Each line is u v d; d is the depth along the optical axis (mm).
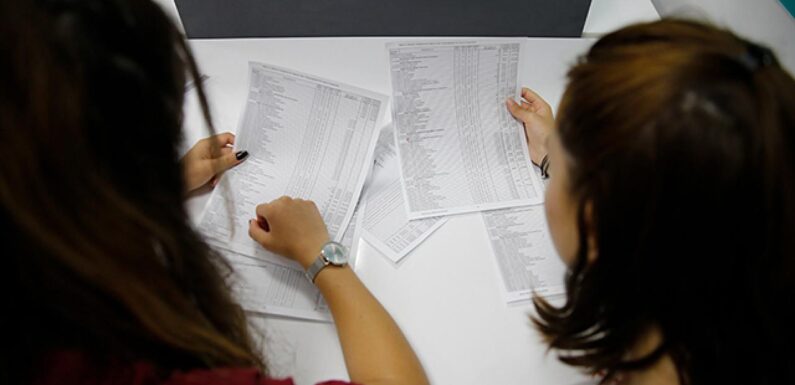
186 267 458
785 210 426
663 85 413
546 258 762
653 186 430
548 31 940
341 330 683
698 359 533
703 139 402
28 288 381
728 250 452
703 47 427
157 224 405
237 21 893
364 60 908
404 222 782
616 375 629
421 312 723
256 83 819
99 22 351
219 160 779
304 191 790
